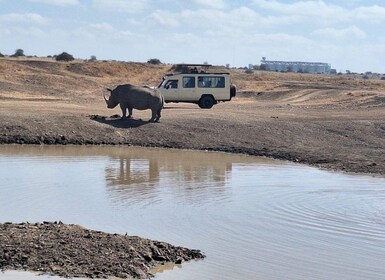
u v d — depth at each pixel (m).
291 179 25.41
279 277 13.98
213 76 47.06
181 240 16.55
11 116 35.00
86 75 81.56
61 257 14.01
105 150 32.16
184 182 24.12
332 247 16.20
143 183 23.73
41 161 28.09
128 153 31.44
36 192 21.69
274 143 34.25
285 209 20.09
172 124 36.25
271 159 31.19
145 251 14.75
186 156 31.11
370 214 19.59
